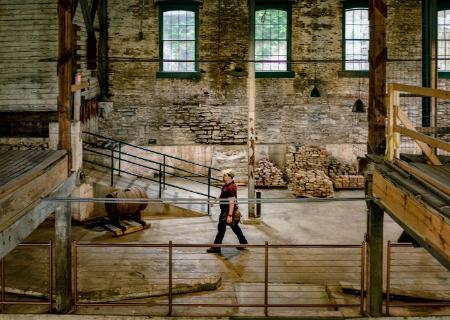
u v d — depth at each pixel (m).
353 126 16.98
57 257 7.39
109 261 9.51
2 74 12.87
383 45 6.79
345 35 16.80
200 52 16.55
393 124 6.43
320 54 16.75
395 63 16.67
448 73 16.75
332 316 7.39
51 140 12.41
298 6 16.58
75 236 11.07
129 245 7.34
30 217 5.77
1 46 12.79
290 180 15.68
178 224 12.09
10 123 12.97
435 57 12.55
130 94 16.59
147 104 16.67
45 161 6.50
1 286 7.89
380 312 7.40
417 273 9.00
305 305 7.26
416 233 5.14
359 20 16.78
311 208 13.67
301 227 11.91
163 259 9.66
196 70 16.72
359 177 15.71
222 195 9.92
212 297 8.07
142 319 7.30
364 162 6.99
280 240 10.90
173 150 16.58
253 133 12.16
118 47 16.38
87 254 9.88
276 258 9.77
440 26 16.70
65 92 7.24
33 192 5.91
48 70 12.79
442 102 16.77
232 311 7.59
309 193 14.42
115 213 11.24
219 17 16.45
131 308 7.69
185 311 7.59
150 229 11.66
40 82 12.85
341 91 16.86
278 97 16.88
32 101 12.91
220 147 16.73
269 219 12.59
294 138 17.03
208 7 16.41
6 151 7.43
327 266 9.16
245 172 16.12
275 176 15.84
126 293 7.95
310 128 16.98
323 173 15.30
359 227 11.93
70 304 7.54
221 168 15.96
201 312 7.56
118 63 16.47
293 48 16.72
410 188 5.30
